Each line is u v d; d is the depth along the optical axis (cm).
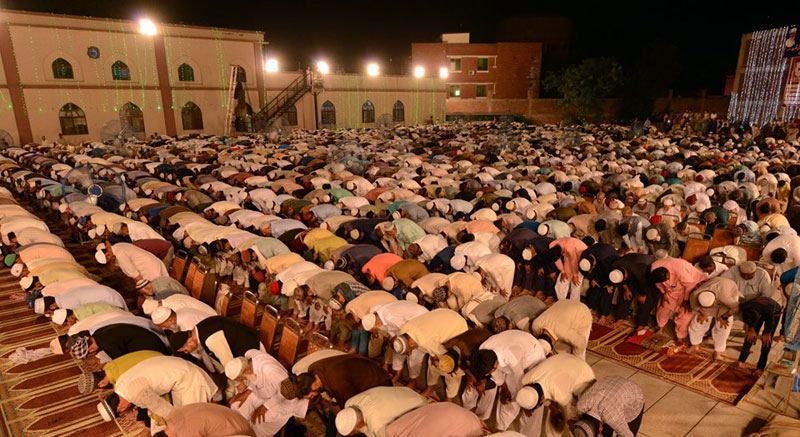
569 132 2509
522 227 805
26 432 489
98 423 502
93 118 2598
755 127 2425
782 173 1233
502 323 509
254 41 3038
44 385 568
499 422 476
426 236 766
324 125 3409
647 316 649
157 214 999
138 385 417
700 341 602
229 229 831
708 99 3831
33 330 699
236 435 374
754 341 562
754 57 2897
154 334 529
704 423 485
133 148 2091
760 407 505
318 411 507
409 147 2042
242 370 448
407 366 571
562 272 717
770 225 816
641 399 406
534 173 1377
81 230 952
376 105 3597
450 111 4262
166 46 2742
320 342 620
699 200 950
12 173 1474
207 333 505
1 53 2312
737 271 602
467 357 475
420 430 350
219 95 2972
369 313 536
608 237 829
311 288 612
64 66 2483
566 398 410
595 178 1260
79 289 596
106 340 493
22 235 804
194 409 378
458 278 614
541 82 4584
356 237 793
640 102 3922
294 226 860
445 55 4169
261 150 1922
